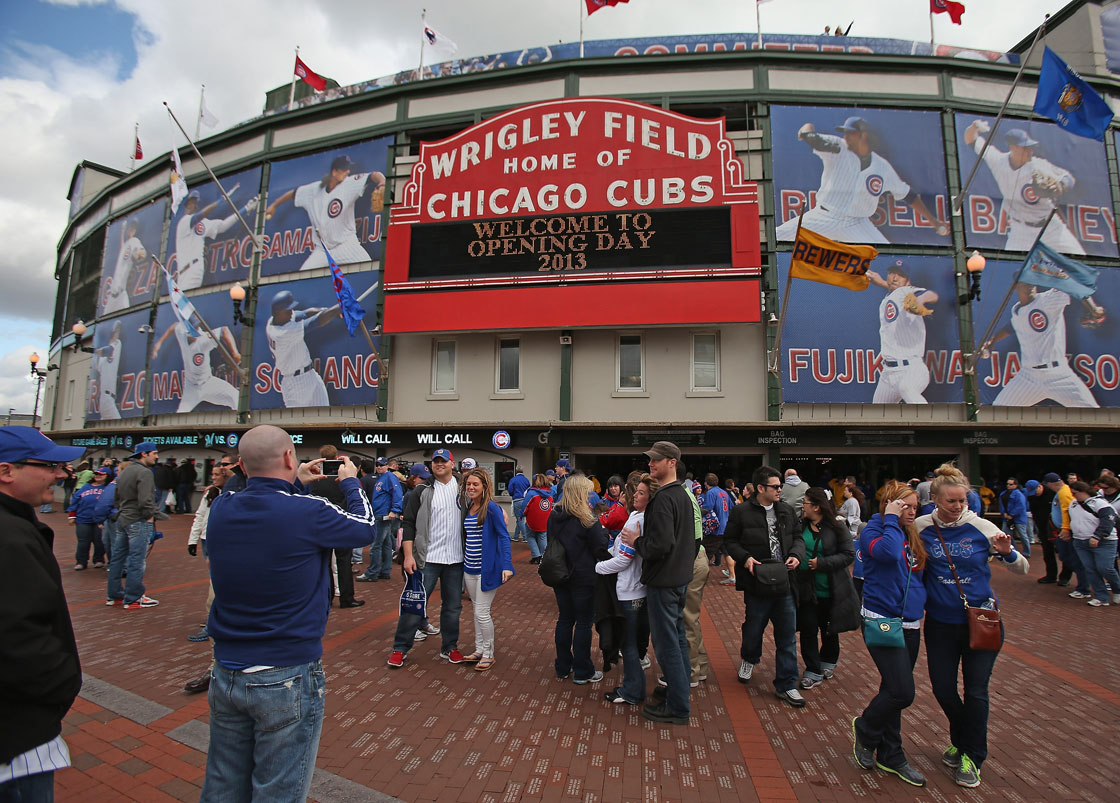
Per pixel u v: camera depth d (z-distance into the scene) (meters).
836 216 15.54
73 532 15.16
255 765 2.32
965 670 3.65
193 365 19.98
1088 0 18.36
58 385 28.59
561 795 3.38
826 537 5.18
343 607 7.68
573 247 15.24
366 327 17.09
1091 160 16.48
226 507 2.40
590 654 5.51
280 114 19.22
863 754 3.74
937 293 15.30
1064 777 3.67
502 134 15.96
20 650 1.92
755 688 5.13
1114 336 15.58
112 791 3.30
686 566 4.34
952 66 16.34
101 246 25.89
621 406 15.39
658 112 15.41
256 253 18.92
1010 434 14.81
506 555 5.54
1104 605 8.31
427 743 3.98
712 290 14.52
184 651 5.68
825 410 14.91
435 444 15.78
